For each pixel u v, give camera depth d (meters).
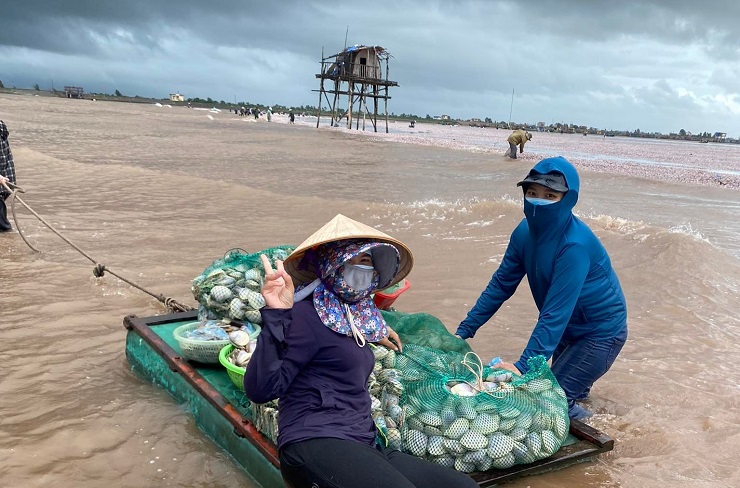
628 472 4.00
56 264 8.14
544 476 3.90
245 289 4.89
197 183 15.01
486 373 4.19
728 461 4.17
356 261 3.01
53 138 26.11
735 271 8.59
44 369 5.16
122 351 5.62
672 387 5.25
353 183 16.81
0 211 9.62
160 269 8.09
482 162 24.83
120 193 13.45
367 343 3.15
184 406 4.57
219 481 3.78
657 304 7.44
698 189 18.67
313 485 2.82
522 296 7.67
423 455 3.59
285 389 2.91
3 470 3.77
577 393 4.66
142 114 63.84
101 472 3.82
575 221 4.52
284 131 46.50
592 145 55.28
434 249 9.60
